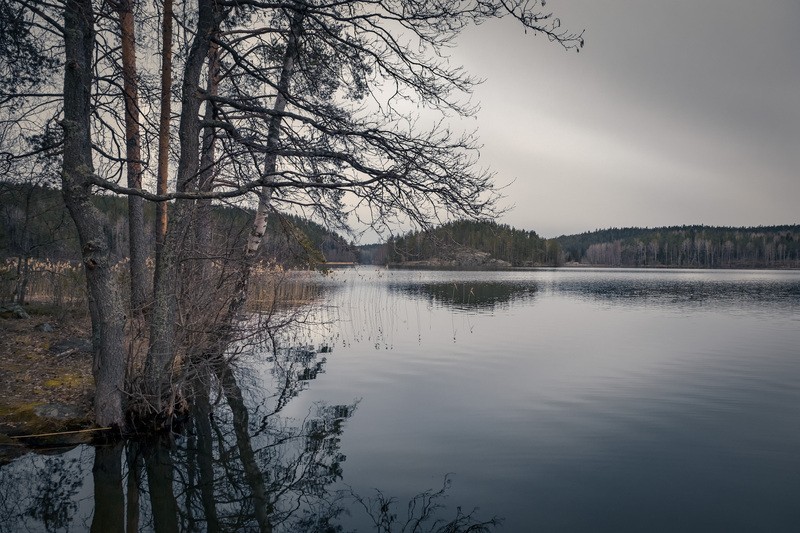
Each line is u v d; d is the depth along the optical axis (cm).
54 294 1573
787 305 2948
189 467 687
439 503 546
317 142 845
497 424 803
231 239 943
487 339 1642
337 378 1123
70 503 587
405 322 2017
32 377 907
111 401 737
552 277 6812
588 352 1427
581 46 700
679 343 1588
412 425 804
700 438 737
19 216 1578
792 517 513
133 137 993
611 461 654
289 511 549
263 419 859
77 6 679
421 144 777
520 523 502
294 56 920
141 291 1005
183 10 830
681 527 494
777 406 902
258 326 1008
